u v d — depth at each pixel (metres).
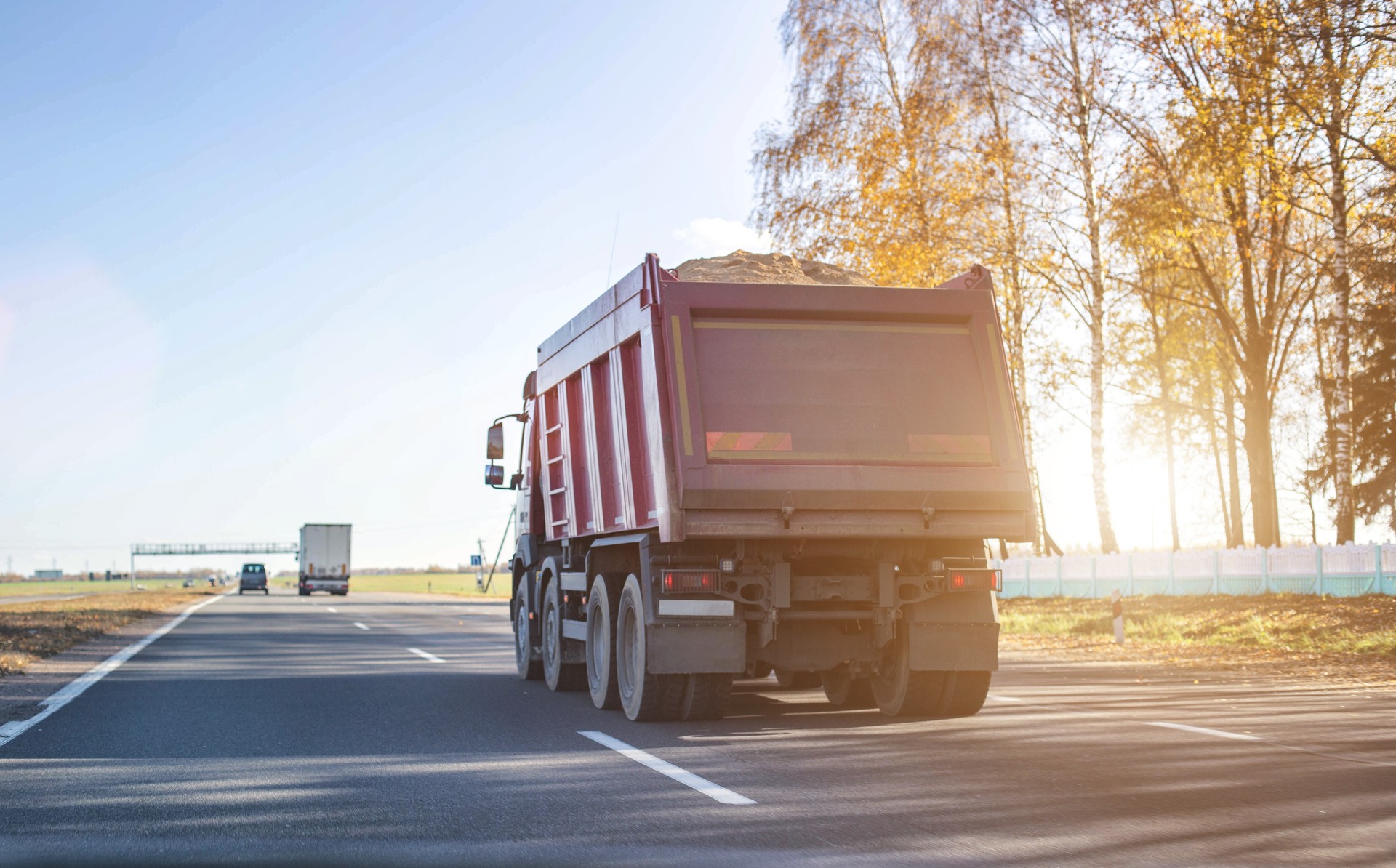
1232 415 43.66
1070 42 27.61
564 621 12.01
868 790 6.46
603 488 10.84
